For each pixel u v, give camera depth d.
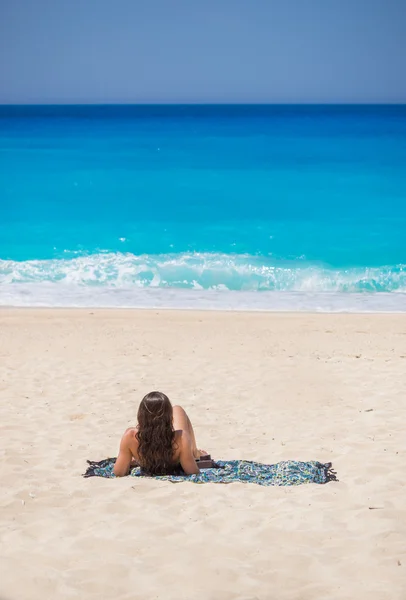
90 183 34.50
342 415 8.11
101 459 6.58
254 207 29.17
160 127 66.19
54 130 62.75
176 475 5.97
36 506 5.18
